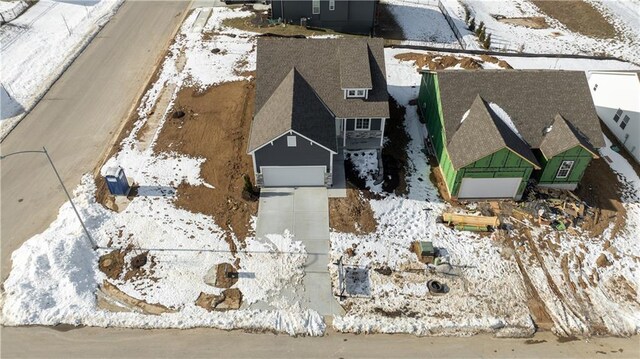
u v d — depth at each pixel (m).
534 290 24.12
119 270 24.42
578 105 29.06
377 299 23.47
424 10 52.75
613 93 34.75
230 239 26.14
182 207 27.86
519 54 44.81
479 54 44.47
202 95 37.22
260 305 23.05
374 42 32.31
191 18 48.16
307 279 24.25
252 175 30.11
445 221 27.42
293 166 28.33
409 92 38.41
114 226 26.59
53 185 29.25
